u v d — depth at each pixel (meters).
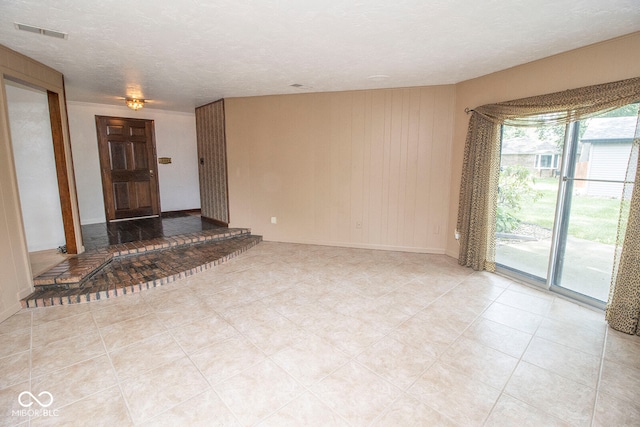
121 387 2.04
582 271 3.22
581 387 2.05
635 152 2.56
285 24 2.48
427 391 2.02
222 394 1.99
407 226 4.90
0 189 2.85
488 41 2.84
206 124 6.09
